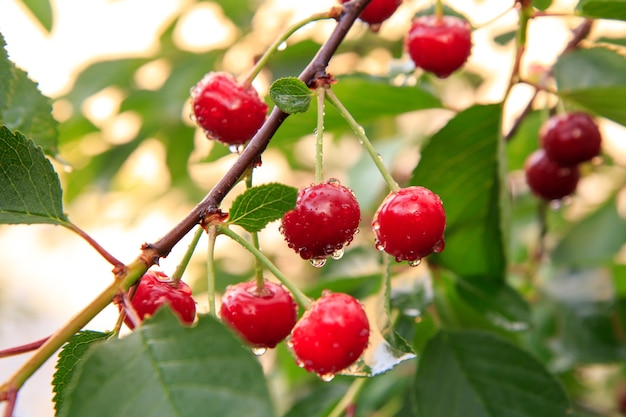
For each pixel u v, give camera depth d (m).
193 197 0.80
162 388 0.39
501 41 0.63
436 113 0.74
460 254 0.55
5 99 0.49
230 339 0.39
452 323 0.55
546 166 0.58
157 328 0.40
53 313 1.23
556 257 0.69
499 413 0.51
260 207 0.43
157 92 0.66
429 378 0.51
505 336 0.56
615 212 0.71
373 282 0.56
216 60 0.66
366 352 0.46
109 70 0.67
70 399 0.39
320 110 0.45
